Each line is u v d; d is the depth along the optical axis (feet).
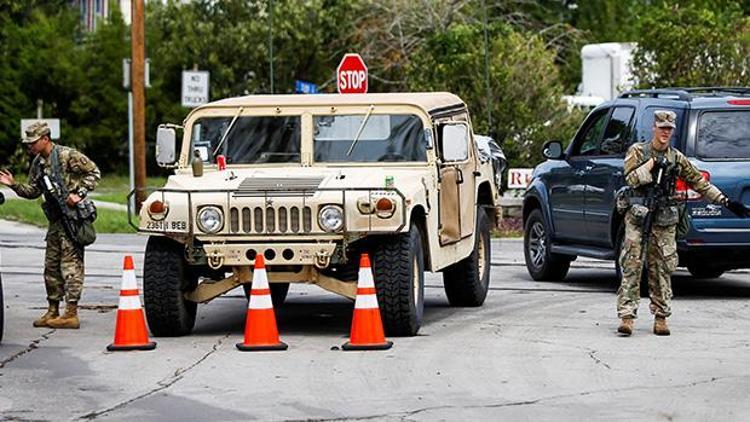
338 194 87.97
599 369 79.30
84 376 77.46
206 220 88.74
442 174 99.19
